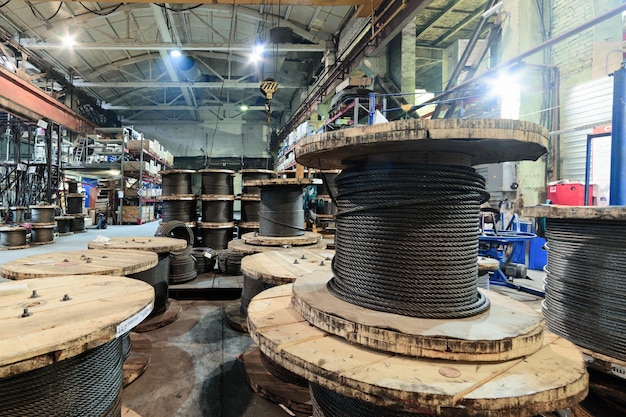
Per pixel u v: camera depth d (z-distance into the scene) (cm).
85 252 261
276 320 115
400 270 105
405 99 713
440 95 517
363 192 112
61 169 1066
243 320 285
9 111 838
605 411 141
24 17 800
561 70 501
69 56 1020
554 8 511
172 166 1581
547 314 170
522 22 498
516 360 89
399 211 106
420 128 89
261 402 186
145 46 842
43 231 708
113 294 149
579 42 479
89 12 806
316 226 543
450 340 87
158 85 1124
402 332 90
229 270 425
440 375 81
